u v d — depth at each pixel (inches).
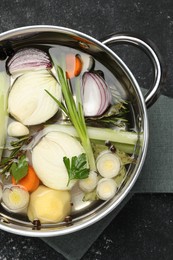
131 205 28.4
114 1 28.7
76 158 23.9
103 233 28.4
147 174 27.5
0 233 28.2
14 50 24.6
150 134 27.5
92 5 28.8
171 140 27.5
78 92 24.6
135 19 28.8
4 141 24.2
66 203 24.4
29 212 24.5
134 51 28.6
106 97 24.7
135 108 24.5
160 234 28.4
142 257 28.4
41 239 28.2
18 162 23.9
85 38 23.4
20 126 24.2
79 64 24.7
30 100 24.3
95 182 24.4
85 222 23.6
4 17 28.6
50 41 24.6
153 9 28.7
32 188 24.3
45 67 24.7
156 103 27.5
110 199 24.6
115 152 24.5
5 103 24.3
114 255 28.3
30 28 23.3
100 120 24.5
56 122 24.4
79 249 27.5
